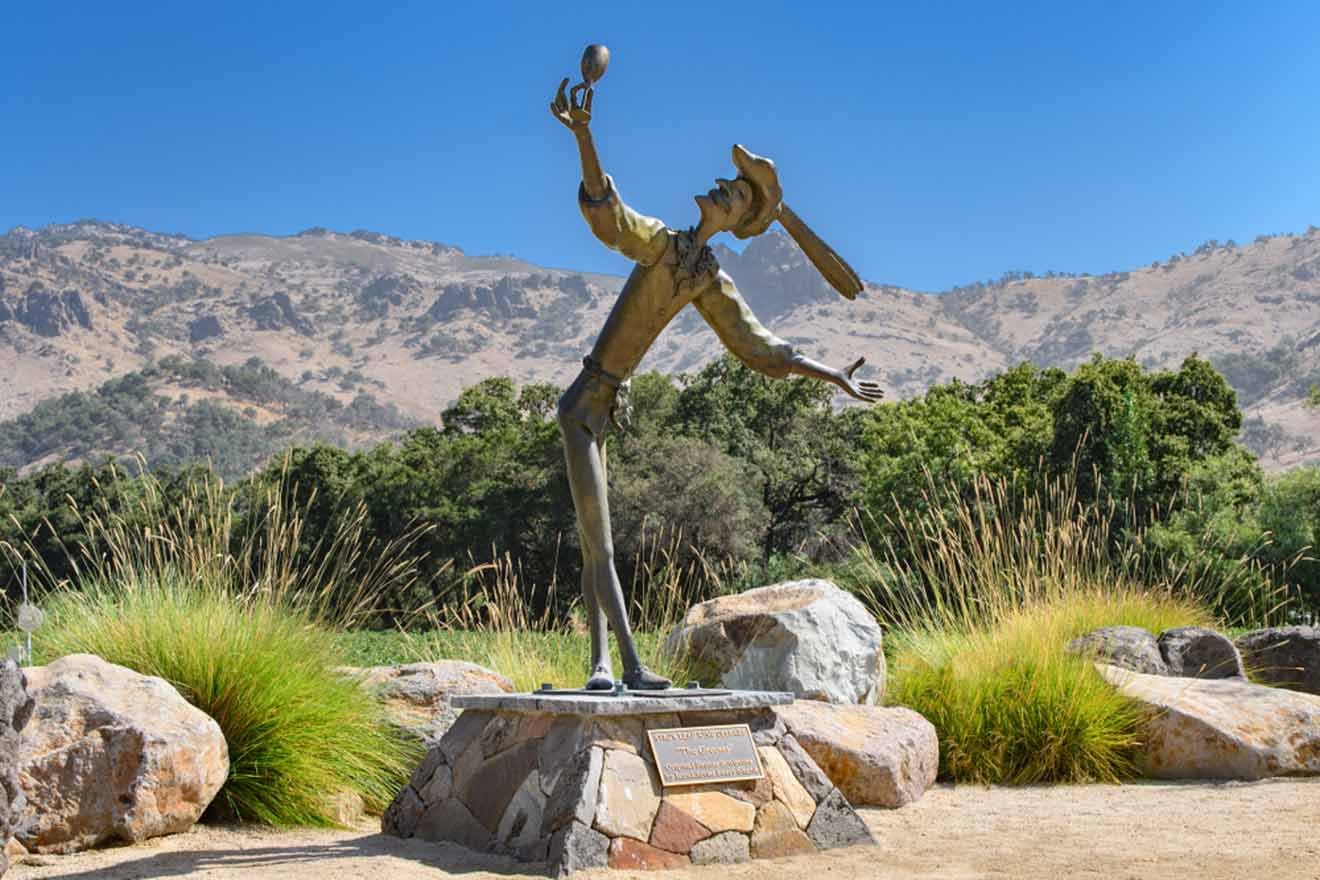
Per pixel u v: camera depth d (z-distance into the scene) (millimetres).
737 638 8438
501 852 5023
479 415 50125
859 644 8445
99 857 5137
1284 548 19297
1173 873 4773
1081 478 26391
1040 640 8516
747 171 5559
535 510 37438
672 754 5051
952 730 8078
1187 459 28172
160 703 5738
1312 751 7797
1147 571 14750
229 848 5395
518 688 7699
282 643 6711
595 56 4867
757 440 41844
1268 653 10117
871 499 29438
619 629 5457
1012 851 5312
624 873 4656
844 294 5918
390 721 6918
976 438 33375
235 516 7691
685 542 32312
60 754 5301
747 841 5055
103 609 6863
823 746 6855
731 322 5582
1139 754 8031
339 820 6242
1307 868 4824
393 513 39281
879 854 5188
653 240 5246
